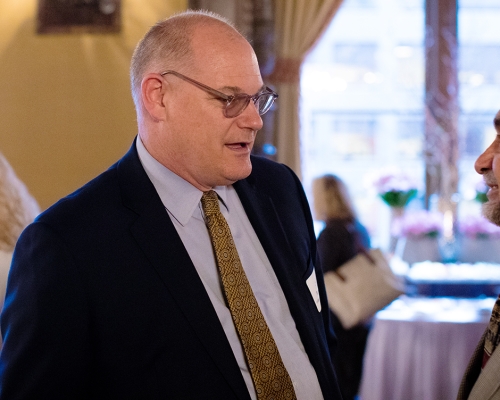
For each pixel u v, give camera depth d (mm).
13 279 1236
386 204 4098
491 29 4531
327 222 3109
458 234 3971
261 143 3980
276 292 1412
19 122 3992
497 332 1271
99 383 1231
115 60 3963
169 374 1217
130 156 1401
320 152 4672
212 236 1349
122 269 1243
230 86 1271
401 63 4621
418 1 4602
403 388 3178
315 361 1384
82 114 3977
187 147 1301
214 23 1327
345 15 4676
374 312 2936
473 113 4480
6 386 1161
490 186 1379
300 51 4301
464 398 1356
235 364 1241
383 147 4645
